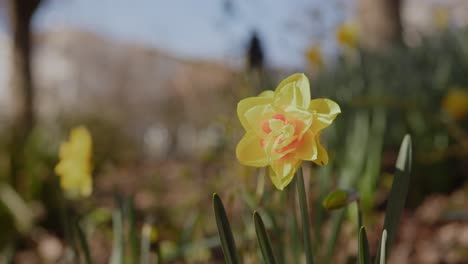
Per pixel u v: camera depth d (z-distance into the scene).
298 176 0.84
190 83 5.59
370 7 7.05
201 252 2.08
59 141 3.98
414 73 4.01
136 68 16.11
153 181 4.24
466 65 4.00
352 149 2.67
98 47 18.05
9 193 3.11
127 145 8.04
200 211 2.24
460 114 2.76
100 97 15.02
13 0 8.54
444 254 2.35
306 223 0.84
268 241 0.78
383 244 0.77
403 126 3.41
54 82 16.92
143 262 1.23
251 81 2.39
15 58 8.55
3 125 5.89
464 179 3.21
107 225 2.81
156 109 12.20
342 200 0.89
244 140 0.78
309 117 0.72
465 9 5.48
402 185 0.84
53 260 2.66
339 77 4.27
